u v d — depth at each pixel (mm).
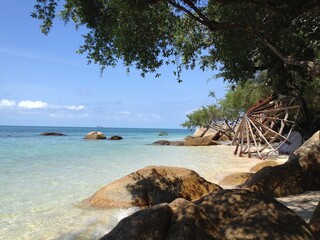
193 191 10445
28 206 10148
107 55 11367
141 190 10000
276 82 21672
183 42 13289
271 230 4516
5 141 45500
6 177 15352
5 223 8516
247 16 12094
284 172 10594
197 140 41250
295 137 28547
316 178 10898
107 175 16141
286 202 9164
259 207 4973
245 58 15938
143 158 24578
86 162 21516
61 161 21891
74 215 9164
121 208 9602
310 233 4652
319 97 32094
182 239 4055
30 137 59625
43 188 12844
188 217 4309
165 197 9961
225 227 4770
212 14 12672
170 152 30516
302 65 8797
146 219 4363
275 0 9586
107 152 29484
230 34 12625
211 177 15680
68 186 13273
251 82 39875
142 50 11203
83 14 10445
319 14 12852
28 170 17656
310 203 8836
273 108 29641
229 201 5227
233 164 21375
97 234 7637
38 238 7457
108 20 10711
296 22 13562
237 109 50844
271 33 12312
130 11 10039
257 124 28469
